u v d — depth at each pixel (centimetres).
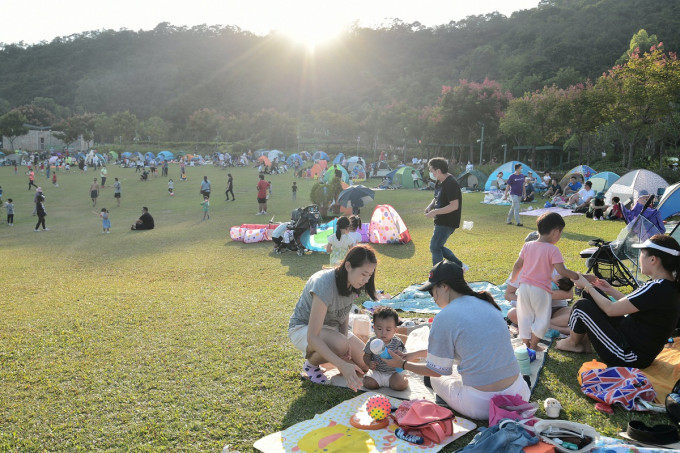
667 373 459
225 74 16612
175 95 16538
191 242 1588
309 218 1280
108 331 661
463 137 6191
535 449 333
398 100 12431
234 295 852
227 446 367
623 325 473
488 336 391
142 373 520
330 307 468
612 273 718
